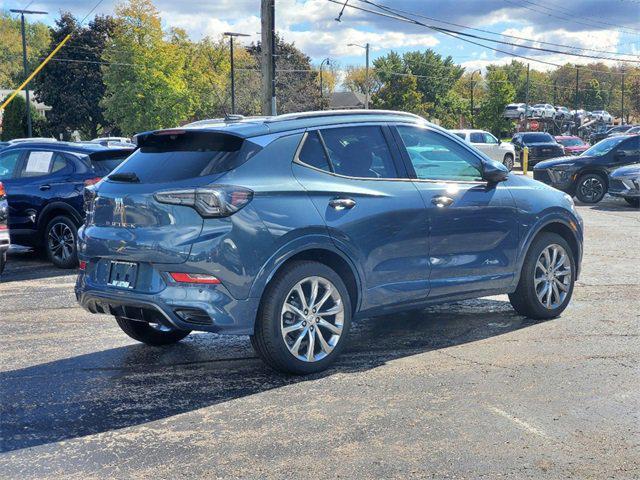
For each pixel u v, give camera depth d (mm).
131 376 5348
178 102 64750
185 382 5199
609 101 131125
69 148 10562
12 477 3701
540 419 4422
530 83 139625
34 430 4324
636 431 4238
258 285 4984
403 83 83625
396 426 4324
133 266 5105
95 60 72375
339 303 5391
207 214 4859
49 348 6129
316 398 4824
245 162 5086
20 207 10461
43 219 10398
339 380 5188
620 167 18953
